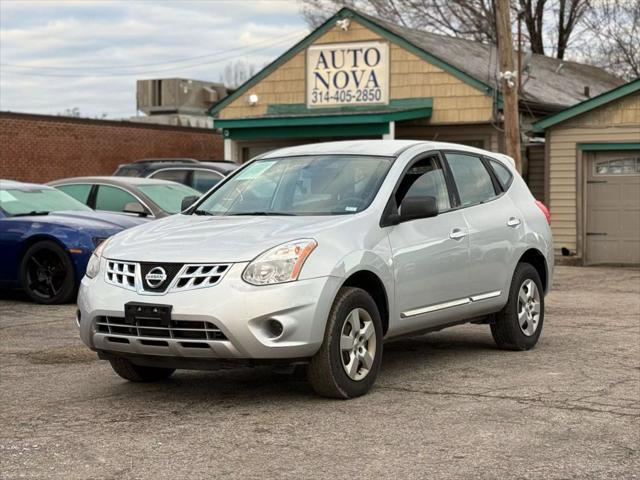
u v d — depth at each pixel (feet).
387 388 23.67
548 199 66.90
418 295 24.59
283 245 21.30
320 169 25.50
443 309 25.63
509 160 30.86
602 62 132.46
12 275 41.11
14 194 43.47
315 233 21.97
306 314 21.01
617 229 65.62
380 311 23.73
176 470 16.96
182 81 116.98
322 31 82.74
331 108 82.69
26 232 40.63
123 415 21.07
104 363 27.50
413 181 25.58
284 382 24.63
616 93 63.72
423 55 78.59
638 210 64.95
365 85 81.15
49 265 40.78
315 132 80.28
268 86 85.51
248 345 20.54
